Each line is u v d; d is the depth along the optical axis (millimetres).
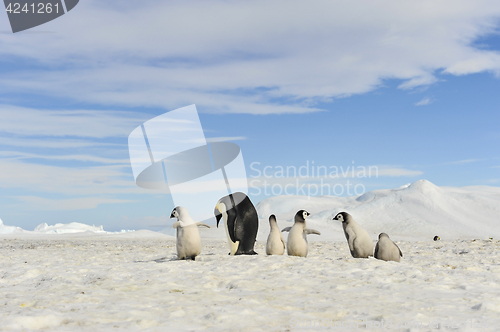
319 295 5383
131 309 4387
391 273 7234
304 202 76562
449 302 4918
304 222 10539
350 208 59812
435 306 4680
